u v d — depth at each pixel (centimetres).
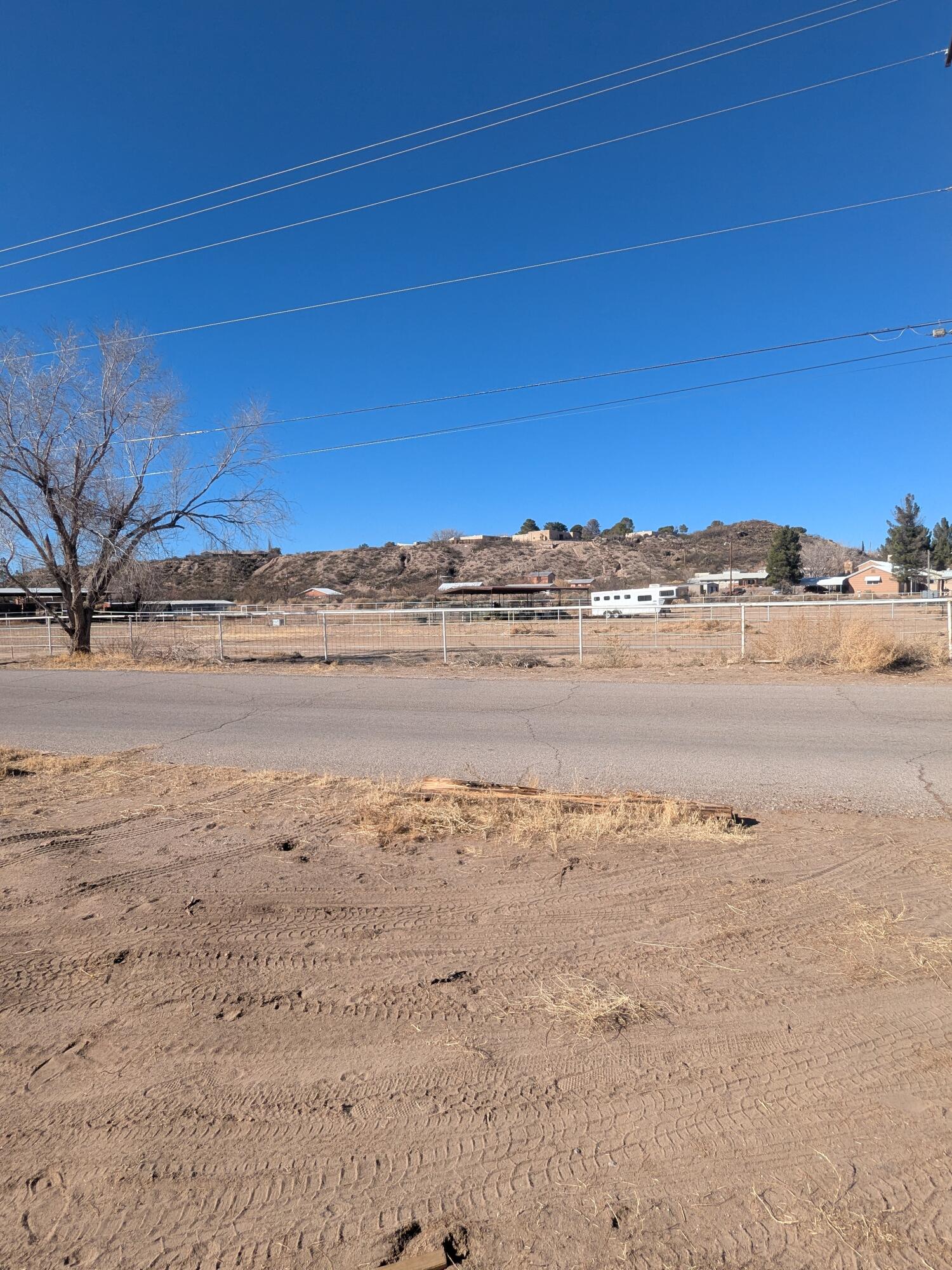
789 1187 258
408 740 1043
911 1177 261
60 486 2295
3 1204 256
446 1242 239
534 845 595
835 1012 359
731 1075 316
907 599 1883
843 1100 300
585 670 1941
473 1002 373
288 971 405
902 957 410
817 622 1900
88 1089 314
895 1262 229
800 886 506
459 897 496
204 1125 292
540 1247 236
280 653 2694
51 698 1535
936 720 1130
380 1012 365
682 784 781
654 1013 361
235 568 11256
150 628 2927
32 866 557
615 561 12562
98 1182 265
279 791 766
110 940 443
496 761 897
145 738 1086
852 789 753
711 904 480
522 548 12975
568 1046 337
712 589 9806
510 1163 271
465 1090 309
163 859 571
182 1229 245
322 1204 254
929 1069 318
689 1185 260
